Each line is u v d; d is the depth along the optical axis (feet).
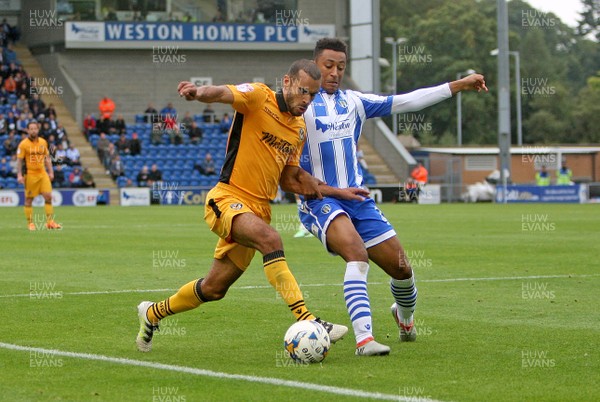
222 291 62.44
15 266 120.78
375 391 51.11
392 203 369.71
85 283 103.04
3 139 340.39
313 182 62.95
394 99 68.23
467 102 601.21
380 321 77.92
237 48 402.93
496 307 85.25
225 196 61.21
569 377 55.06
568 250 146.00
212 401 49.08
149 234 179.42
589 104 620.08
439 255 137.18
